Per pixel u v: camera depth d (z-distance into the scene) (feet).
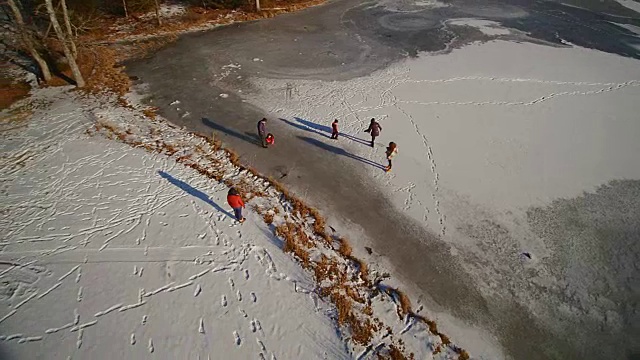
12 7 71.00
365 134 68.28
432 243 49.98
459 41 103.45
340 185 57.98
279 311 41.60
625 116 74.54
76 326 39.01
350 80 84.64
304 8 123.13
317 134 68.03
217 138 66.18
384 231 51.29
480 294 44.45
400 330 40.73
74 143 63.16
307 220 52.06
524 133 69.77
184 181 57.11
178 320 40.14
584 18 119.55
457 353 39.24
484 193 57.52
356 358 38.22
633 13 123.95
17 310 40.06
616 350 39.86
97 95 75.77
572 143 67.62
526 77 86.94
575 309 43.29
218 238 48.85
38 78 79.51
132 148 62.85
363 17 118.11
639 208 55.52
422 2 131.03
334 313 41.65
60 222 49.67
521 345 40.11
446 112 74.79
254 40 101.60
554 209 55.21
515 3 130.31
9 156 59.82
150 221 50.55
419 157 63.62
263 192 55.93
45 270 43.98
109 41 96.78
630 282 46.16
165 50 94.63
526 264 47.80
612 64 93.30
